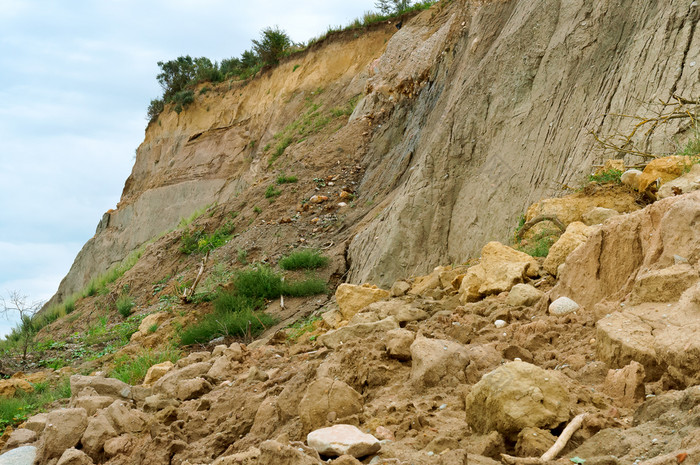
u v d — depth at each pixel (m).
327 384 4.28
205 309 14.42
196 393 6.36
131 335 15.31
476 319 5.95
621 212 8.57
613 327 4.33
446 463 3.00
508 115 13.21
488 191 12.45
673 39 10.36
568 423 3.37
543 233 9.18
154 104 41.12
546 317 5.58
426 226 13.25
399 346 4.96
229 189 32.16
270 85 34.69
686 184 7.47
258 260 17.17
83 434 5.60
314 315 12.68
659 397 3.28
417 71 21.62
